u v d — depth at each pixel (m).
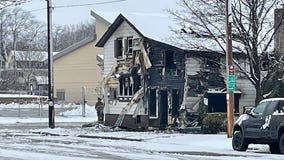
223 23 49.88
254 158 28.75
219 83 58.03
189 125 56.47
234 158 28.80
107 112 64.44
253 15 47.56
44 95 132.38
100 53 100.69
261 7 47.78
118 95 62.97
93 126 64.12
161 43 57.22
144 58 59.38
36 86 145.25
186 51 56.00
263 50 50.06
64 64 107.50
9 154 31.30
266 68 52.19
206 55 56.75
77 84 105.12
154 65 58.78
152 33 58.91
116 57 63.34
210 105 58.03
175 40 57.59
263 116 33.09
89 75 103.12
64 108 99.38
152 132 54.06
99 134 51.25
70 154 31.55
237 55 54.69
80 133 53.56
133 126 60.44
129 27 61.56
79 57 104.94
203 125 52.81
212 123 52.19
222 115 53.19
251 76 49.47
